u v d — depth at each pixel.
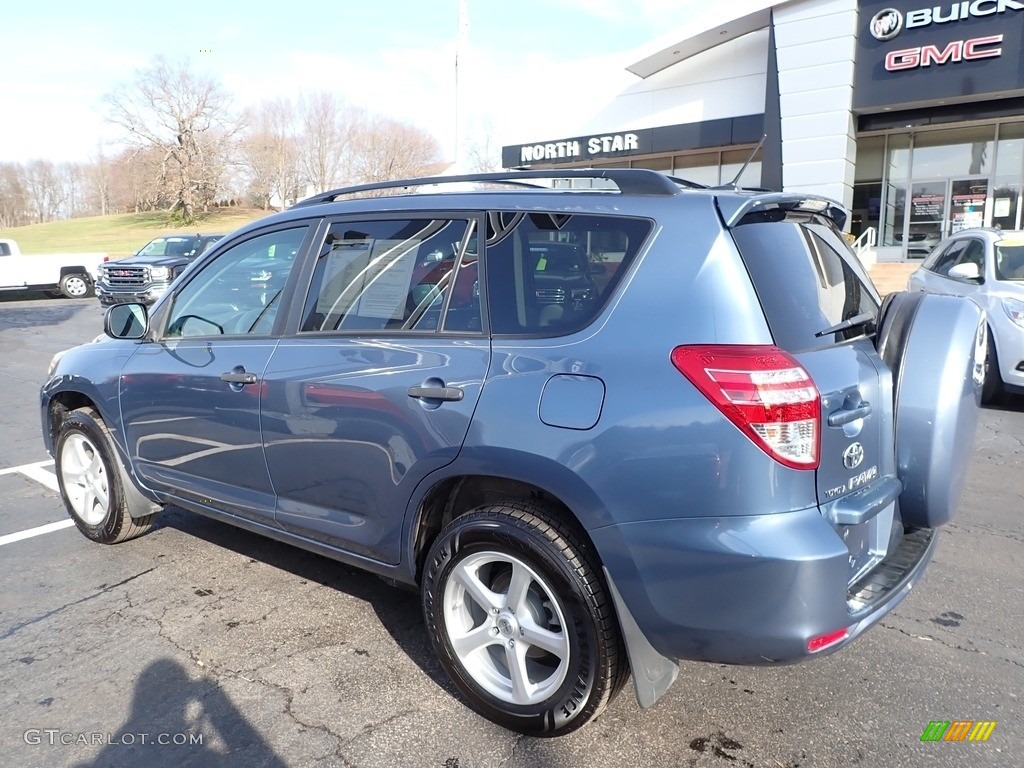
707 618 2.34
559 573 2.53
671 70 23.77
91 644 3.39
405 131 78.94
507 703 2.75
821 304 2.71
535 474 2.54
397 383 2.90
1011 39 17.83
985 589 3.95
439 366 2.81
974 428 3.10
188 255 19.88
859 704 2.96
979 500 5.31
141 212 85.31
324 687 3.07
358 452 3.05
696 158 24.67
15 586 3.97
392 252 3.14
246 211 80.75
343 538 3.23
